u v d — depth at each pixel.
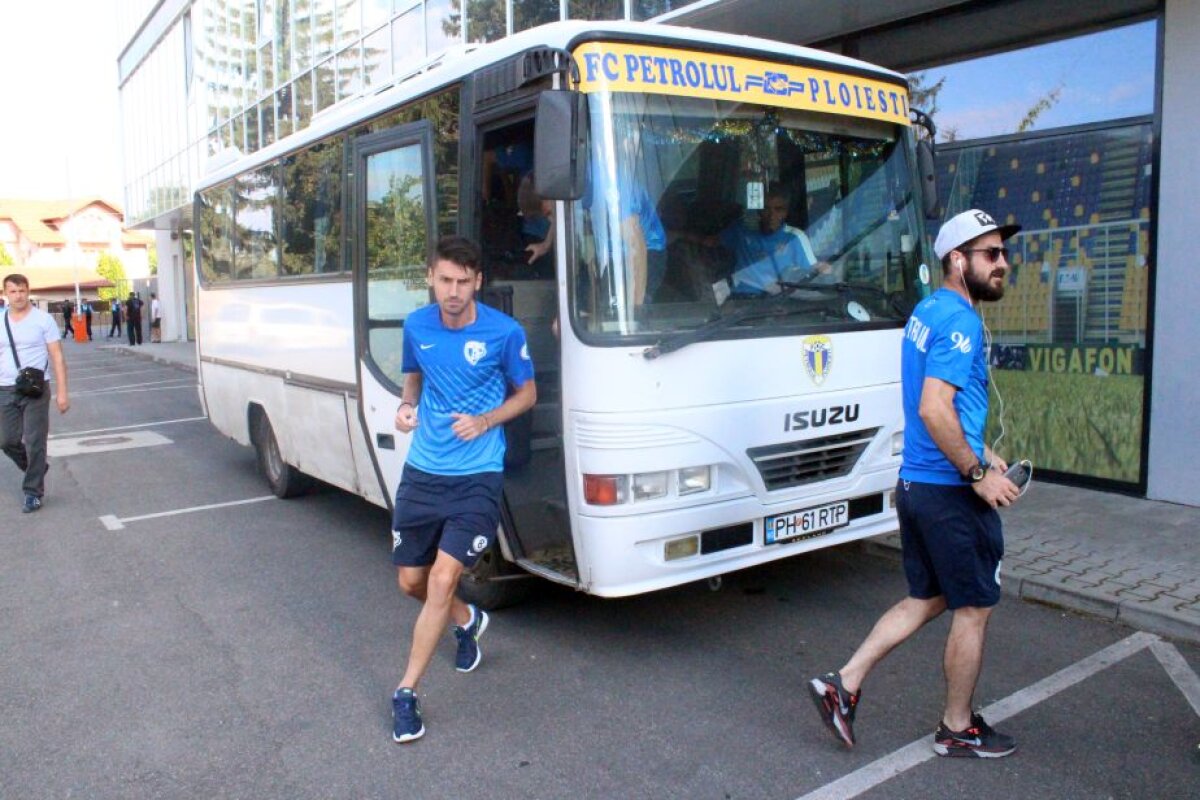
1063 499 7.66
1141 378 7.56
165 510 8.78
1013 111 8.27
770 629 5.44
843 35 9.30
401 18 14.23
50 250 86.81
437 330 4.20
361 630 5.62
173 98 30.41
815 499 5.09
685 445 4.60
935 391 3.58
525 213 5.10
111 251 89.69
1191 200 6.98
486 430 4.21
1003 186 8.41
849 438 5.24
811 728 4.25
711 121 4.88
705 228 4.84
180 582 6.62
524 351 4.29
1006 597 5.87
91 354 34.94
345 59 16.58
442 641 5.41
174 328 40.03
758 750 4.08
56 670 5.14
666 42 4.77
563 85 4.44
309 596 6.26
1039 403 8.26
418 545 4.37
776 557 5.01
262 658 5.24
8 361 8.70
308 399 7.50
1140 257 7.53
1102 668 4.82
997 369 8.55
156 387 21.17
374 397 6.27
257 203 8.55
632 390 4.48
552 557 5.17
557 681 4.82
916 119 5.77
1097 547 6.39
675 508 4.60
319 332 7.21
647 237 4.64
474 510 4.23
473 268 4.09
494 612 5.77
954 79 8.66
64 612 6.06
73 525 8.30
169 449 12.34
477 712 4.52
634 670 4.93
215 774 4.02
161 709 4.64
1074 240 7.94
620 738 4.23
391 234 6.03
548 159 4.22
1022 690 4.58
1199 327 7.04
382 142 6.04
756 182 5.02
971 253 3.67
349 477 7.07
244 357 9.10
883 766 3.91
